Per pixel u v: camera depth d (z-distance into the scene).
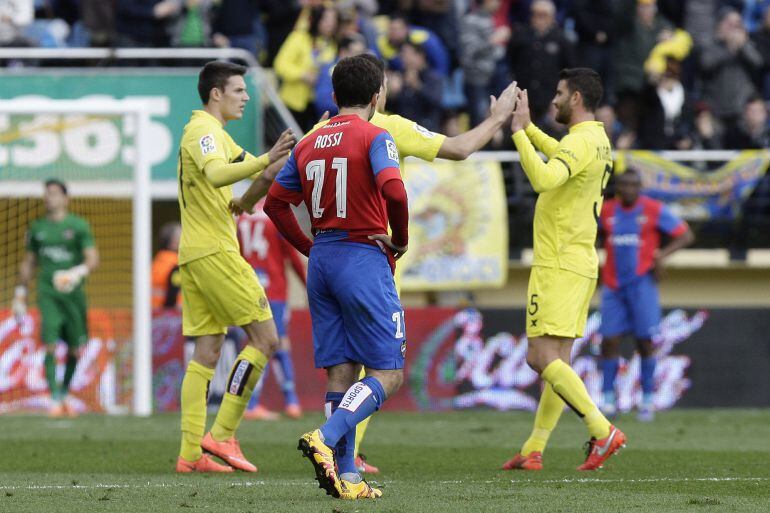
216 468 26.83
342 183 20.67
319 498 21.09
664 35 58.19
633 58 56.50
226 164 25.08
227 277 26.48
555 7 62.66
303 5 55.62
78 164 52.72
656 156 54.88
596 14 57.31
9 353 47.59
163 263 48.84
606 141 27.14
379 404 20.69
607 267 45.31
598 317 50.03
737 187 55.19
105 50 53.19
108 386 47.91
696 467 27.77
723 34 58.28
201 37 57.81
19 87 53.31
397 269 26.19
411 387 49.41
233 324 26.84
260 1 56.91
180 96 53.66
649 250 45.00
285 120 53.03
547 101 54.41
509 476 25.59
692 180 55.06
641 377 45.41
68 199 51.91
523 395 49.88
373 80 21.20
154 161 53.56
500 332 49.84
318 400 49.03
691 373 50.81
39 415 45.97
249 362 26.77
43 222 46.19
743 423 42.84
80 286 46.22
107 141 52.78
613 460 29.55
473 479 24.94
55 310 45.91
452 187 52.91
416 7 57.56
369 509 19.36
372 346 20.67
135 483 24.12
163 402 48.31
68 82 53.53
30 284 53.16
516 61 54.84
